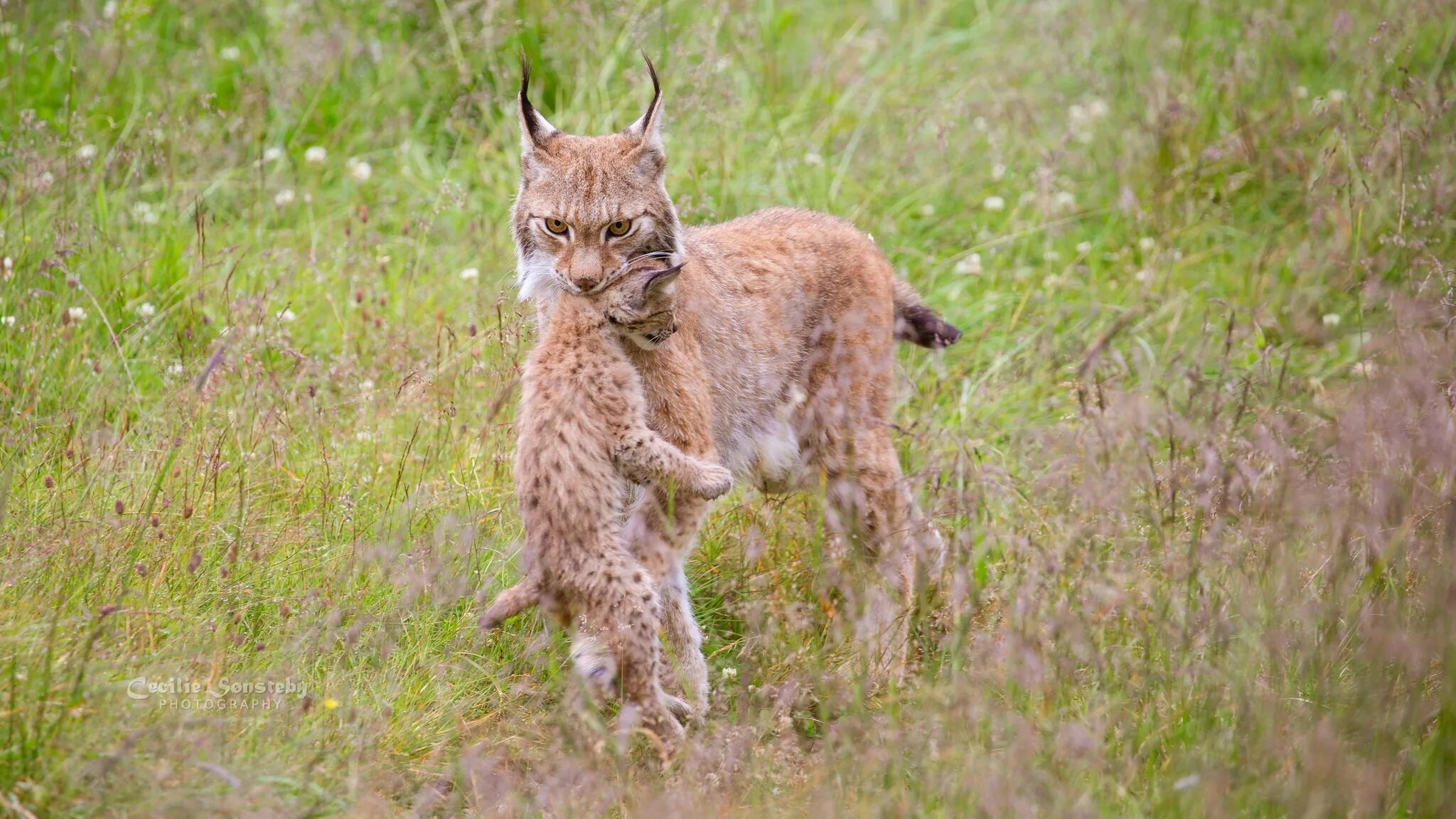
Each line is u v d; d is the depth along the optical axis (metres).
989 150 16.78
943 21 20.23
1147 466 9.93
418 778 8.52
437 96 16.58
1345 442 9.29
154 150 14.66
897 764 8.26
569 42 16.59
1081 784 8.00
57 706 7.78
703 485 9.24
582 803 8.20
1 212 13.16
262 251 13.63
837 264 11.30
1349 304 14.43
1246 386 10.09
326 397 12.00
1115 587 8.91
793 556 10.81
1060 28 18.50
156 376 12.14
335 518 10.38
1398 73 15.20
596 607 8.98
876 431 11.21
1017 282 15.26
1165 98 16.83
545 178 10.41
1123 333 13.92
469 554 9.89
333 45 16.58
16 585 8.83
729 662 10.23
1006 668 8.68
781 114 16.98
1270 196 16.20
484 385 11.89
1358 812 7.51
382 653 9.22
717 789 8.39
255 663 8.96
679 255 10.44
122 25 15.95
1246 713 8.20
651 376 9.86
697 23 16.73
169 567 9.50
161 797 7.40
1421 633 8.30
